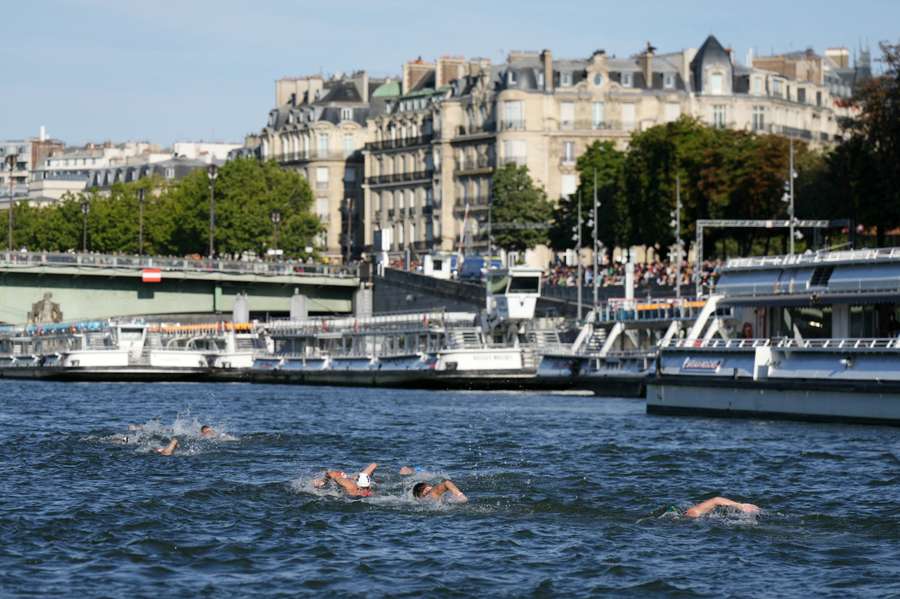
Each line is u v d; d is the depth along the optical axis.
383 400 147.12
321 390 172.88
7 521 64.31
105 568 56.16
